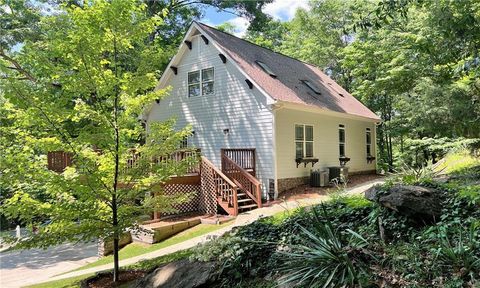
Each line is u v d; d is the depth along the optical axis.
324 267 3.54
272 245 4.58
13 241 4.71
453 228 3.89
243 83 12.61
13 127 4.90
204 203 10.98
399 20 14.34
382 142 23.59
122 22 5.08
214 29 14.32
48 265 9.41
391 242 4.04
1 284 7.75
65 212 4.88
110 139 5.11
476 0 6.09
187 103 14.25
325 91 15.64
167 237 9.14
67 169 5.12
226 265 4.29
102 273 5.78
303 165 13.25
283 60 16.41
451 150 11.76
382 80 14.87
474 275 3.09
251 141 12.39
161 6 18.36
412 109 9.70
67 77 4.95
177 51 14.14
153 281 4.51
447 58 6.71
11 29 13.52
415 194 4.31
